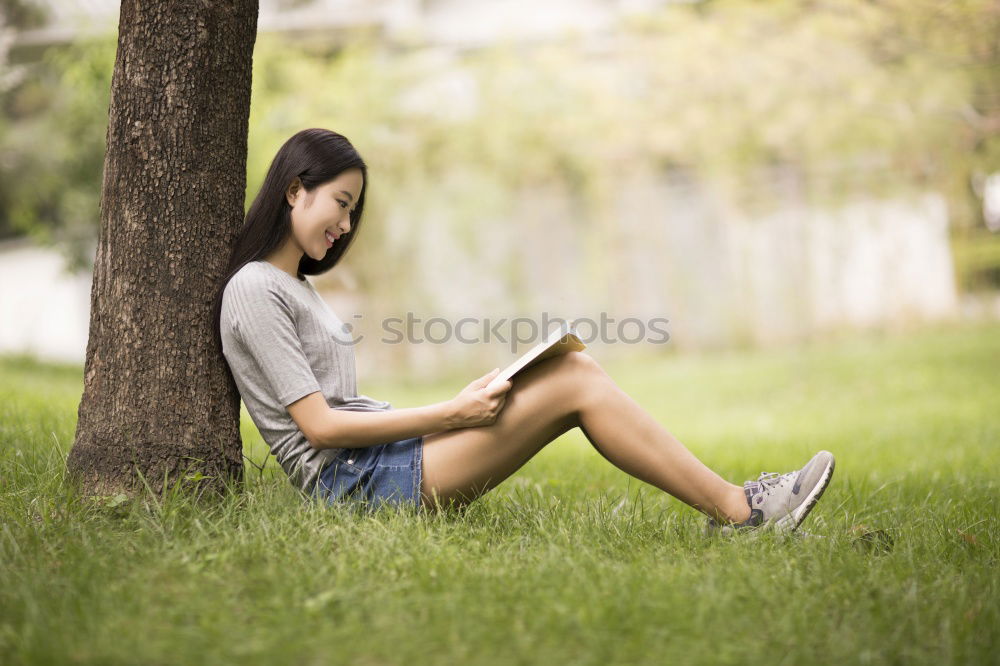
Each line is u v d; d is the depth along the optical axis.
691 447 8.43
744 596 3.01
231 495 3.76
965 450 7.57
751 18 16.67
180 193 3.86
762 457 7.50
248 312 3.67
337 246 4.11
